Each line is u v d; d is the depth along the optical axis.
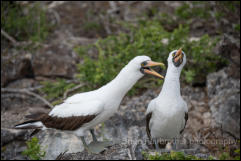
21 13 19.73
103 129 12.48
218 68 15.75
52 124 9.55
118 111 13.46
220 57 15.48
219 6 17.28
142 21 18.00
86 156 9.09
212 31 18.06
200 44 14.95
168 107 9.22
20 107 14.80
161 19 19.11
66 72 16.52
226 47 15.69
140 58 8.96
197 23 18.53
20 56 16.73
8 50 17.48
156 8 20.62
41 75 16.59
